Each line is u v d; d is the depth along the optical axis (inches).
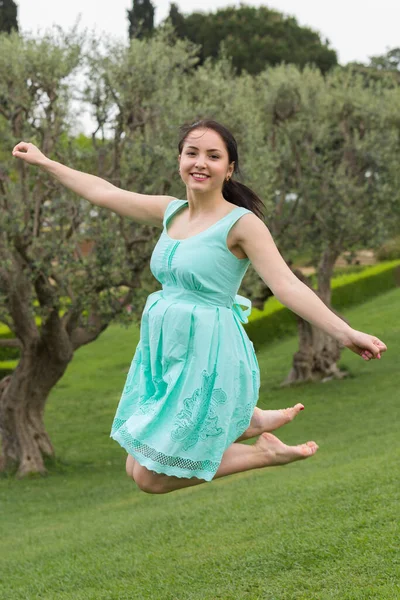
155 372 163.0
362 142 911.7
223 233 158.1
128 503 528.4
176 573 281.3
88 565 327.6
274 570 259.0
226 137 162.2
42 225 645.9
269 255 155.9
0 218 598.9
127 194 180.5
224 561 281.4
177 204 168.9
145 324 165.9
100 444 814.5
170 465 155.6
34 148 187.6
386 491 333.7
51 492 624.7
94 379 1127.0
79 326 705.6
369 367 1045.2
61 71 617.6
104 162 700.7
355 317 1370.6
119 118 663.8
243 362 161.6
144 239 649.0
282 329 1293.1
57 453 781.3
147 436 157.6
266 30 1777.8
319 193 898.7
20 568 351.3
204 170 160.6
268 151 788.0
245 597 237.8
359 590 221.9
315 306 149.0
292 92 924.6
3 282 644.7
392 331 1236.5
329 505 332.2
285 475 510.0
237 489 482.0
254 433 172.1
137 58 657.0
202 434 157.0
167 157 633.0
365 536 269.6
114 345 1328.7
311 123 908.6
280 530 308.7
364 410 816.9
